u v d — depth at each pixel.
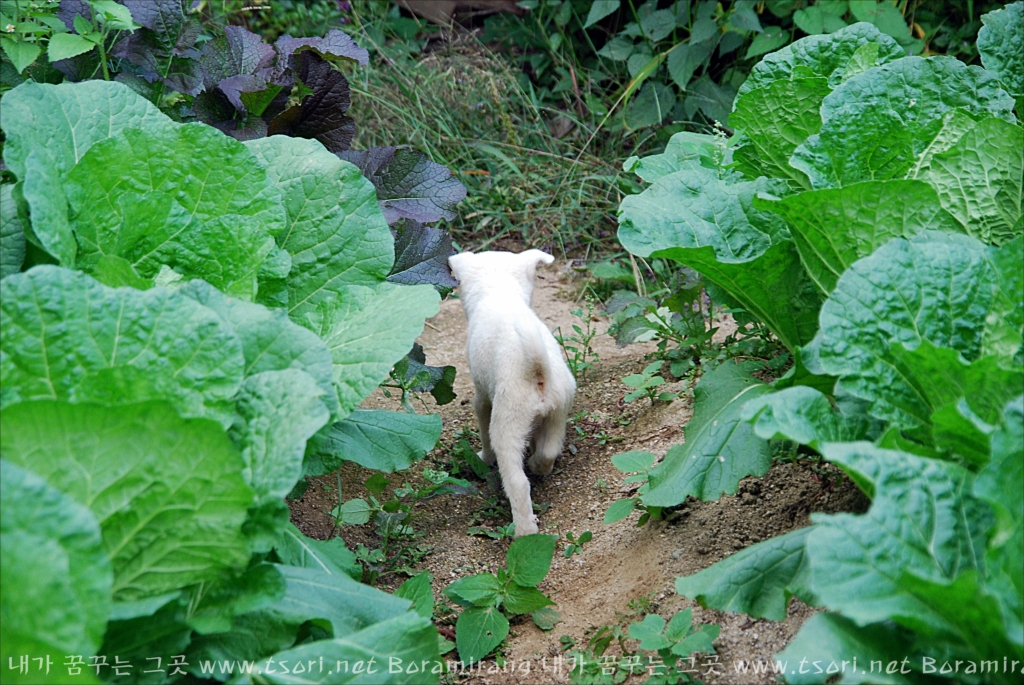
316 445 2.33
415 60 7.50
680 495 2.62
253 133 3.60
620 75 7.40
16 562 1.57
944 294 2.21
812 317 2.81
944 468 1.87
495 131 6.88
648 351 4.83
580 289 5.80
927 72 2.95
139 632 1.87
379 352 2.50
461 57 7.11
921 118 2.93
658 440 3.85
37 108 2.50
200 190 2.61
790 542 2.28
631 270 5.83
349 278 2.82
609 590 3.09
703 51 6.74
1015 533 1.71
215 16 6.26
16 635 1.58
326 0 7.54
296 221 2.83
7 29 3.01
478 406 3.98
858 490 2.76
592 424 4.27
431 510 3.79
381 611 2.27
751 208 2.94
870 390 2.14
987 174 2.65
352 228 2.85
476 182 6.60
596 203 6.46
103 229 2.46
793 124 3.08
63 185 2.41
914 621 1.67
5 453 1.70
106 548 1.79
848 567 1.70
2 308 1.90
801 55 3.36
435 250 3.74
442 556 3.49
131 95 2.75
